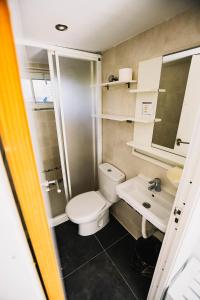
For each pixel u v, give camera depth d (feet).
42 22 3.43
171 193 4.33
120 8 2.97
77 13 3.10
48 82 5.61
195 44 3.08
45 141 5.74
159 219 3.58
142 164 5.08
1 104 1.19
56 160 6.27
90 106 6.20
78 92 5.72
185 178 2.29
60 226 6.59
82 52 5.25
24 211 1.61
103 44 4.87
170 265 2.94
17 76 1.18
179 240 2.64
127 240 5.93
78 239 5.98
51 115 5.66
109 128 6.27
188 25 3.09
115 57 5.10
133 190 5.10
